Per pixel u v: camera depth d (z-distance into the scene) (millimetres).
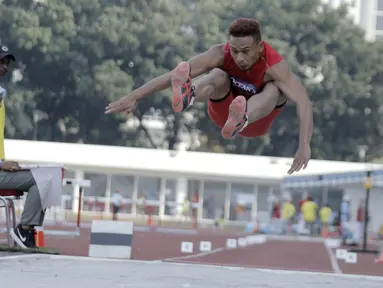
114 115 67688
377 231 42312
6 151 56875
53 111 68750
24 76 66938
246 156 59656
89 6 65938
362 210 37062
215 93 8258
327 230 43688
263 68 8062
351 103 72312
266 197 60219
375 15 94312
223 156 59438
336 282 9227
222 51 8125
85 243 19094
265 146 73688
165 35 67438
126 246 13141
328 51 73250
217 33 70750
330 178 42875
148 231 37312
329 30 73062
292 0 73125
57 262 9820
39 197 11891
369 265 19422
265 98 7980
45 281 7484
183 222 56281
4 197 11953
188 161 59031
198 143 76062
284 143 72875
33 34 63438
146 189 58969
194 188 59875
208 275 9062
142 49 68000
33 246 12133
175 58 67875
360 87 71625
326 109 70812
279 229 46500
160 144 74812
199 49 70625
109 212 57281
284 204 47031
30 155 57125
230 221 59938
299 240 38438
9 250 11531
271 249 25547
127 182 58719
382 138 74125
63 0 65500
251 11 72688
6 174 11828
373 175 37719
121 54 67562
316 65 72500
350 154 74188
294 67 69625
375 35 93812
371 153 75375
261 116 7980
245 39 7891
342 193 47000
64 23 64938
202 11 71938
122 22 66500
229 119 7590
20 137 68312
